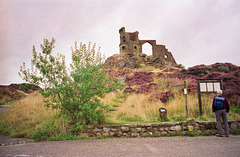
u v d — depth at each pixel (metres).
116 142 4.26
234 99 7.40
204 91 6.50
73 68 5.58
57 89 5.28
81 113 5.06
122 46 45.09
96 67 5.77
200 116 6.16
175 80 14.27
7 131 5.70
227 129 4.90
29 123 6.03
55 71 5.44
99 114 5.44
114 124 5.19
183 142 4.18
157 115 6.52
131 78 18.67
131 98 9.18
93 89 5.63
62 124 5.20
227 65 17.14
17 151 3.54
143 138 4.72
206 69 16.80
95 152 3.39
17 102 10.41
